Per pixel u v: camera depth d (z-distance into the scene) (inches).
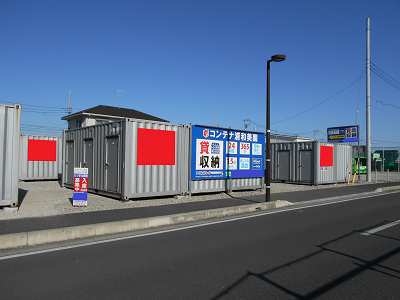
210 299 168.1
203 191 600.1
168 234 313.7
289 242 284.8
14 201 396.2
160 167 531.5
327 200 601.6
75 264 221.8
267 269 214.7
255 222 378.3
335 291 179.8
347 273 208.4
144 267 216.8
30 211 391.5
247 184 688.4
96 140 564.4
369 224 368.2
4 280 191.9
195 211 402.6
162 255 244.1
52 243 277.0
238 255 245.3
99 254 245.3
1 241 256.2
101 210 407.5
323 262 230.2
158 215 371.9
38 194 560.7
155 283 189.2
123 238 296.4
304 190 753.0
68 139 666.2
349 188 832.9
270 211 464.1
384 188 834.2
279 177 976.3
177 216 372.5
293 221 385.1
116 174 507.8
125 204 466.6
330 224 367.2
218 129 626.8
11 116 395.9
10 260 229.6
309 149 906.1
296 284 189.3
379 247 270.5
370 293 177.5
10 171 394.3
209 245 273.1
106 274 203.2
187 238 297.6
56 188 665.0
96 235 306.5
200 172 591.8
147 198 546.9
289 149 954.1
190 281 192.5
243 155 677.9
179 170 561.6
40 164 879.1
